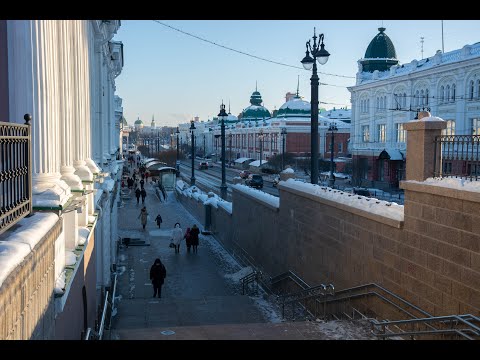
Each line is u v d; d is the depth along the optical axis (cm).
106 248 1538
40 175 670
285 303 1371
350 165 6209
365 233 1051
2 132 396
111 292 1520
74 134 1063
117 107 5703
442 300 801
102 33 1730
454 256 771
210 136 14050
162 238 2739
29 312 420
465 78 3903
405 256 904
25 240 425
